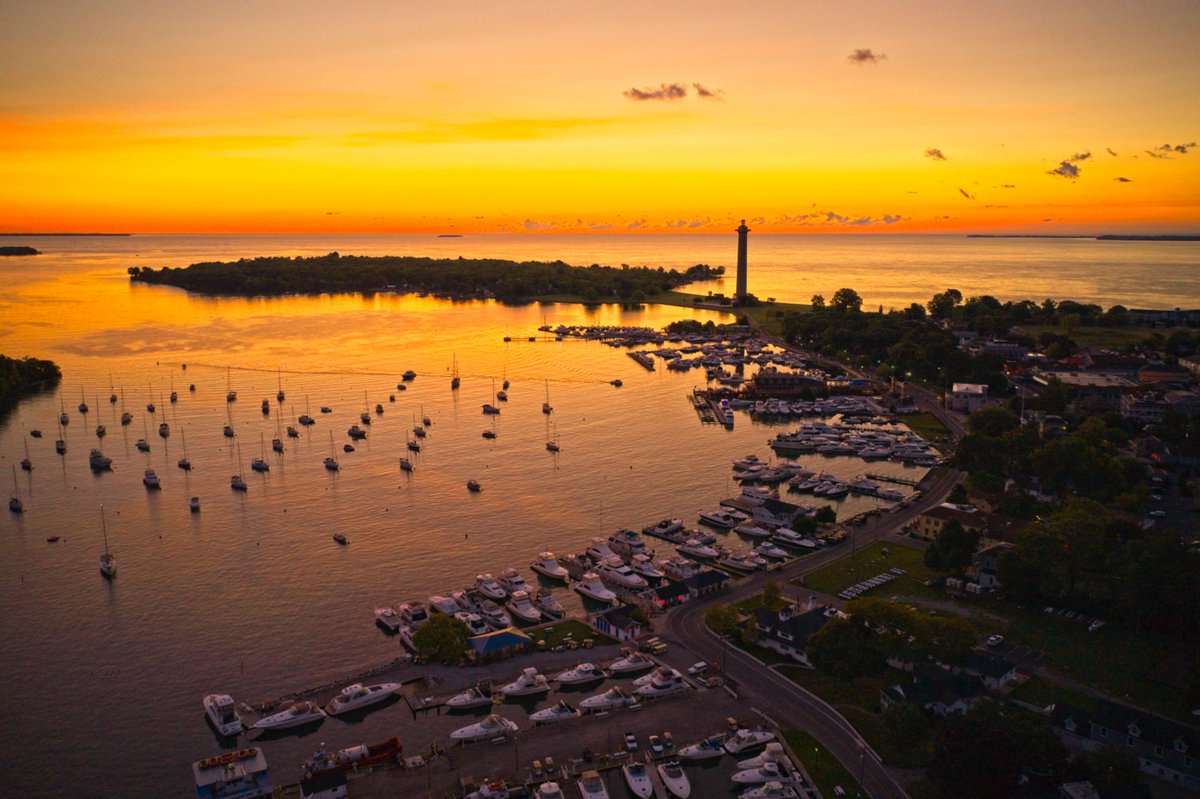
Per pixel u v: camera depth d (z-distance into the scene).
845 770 116.62
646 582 180.62
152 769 123.50
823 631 140.62
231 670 150.25
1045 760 111.06
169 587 182.75
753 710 131.75
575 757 121.50
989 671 135.88
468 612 168.38
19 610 172.50
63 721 135.38
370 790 114.06
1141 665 142.75
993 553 177.38
